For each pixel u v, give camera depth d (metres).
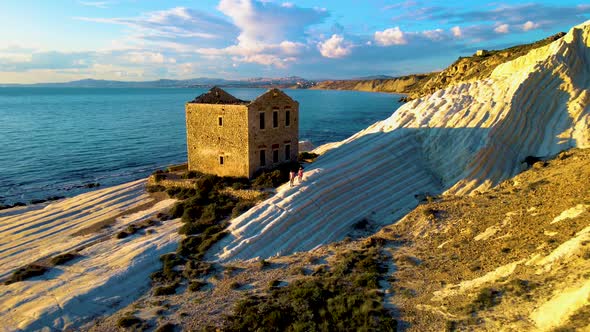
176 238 36.03
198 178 48.69
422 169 49.22
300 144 81.19
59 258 32.72
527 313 17.45
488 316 18.19
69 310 25.38
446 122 52.91
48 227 42.09
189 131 49.81
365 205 41.25
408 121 57.75
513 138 48.38
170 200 46.50
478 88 58.53
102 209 46.56
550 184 35.41
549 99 51.66
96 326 23.81
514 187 38.94
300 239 34.59
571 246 21.25
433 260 27.47
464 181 44.00
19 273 30.58
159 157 85.94
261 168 46.34
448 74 185.50
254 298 24.77
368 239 33.25
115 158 84.19
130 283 28.94
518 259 23.39
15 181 65.56
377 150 49.47
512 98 50.94
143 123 143.38
